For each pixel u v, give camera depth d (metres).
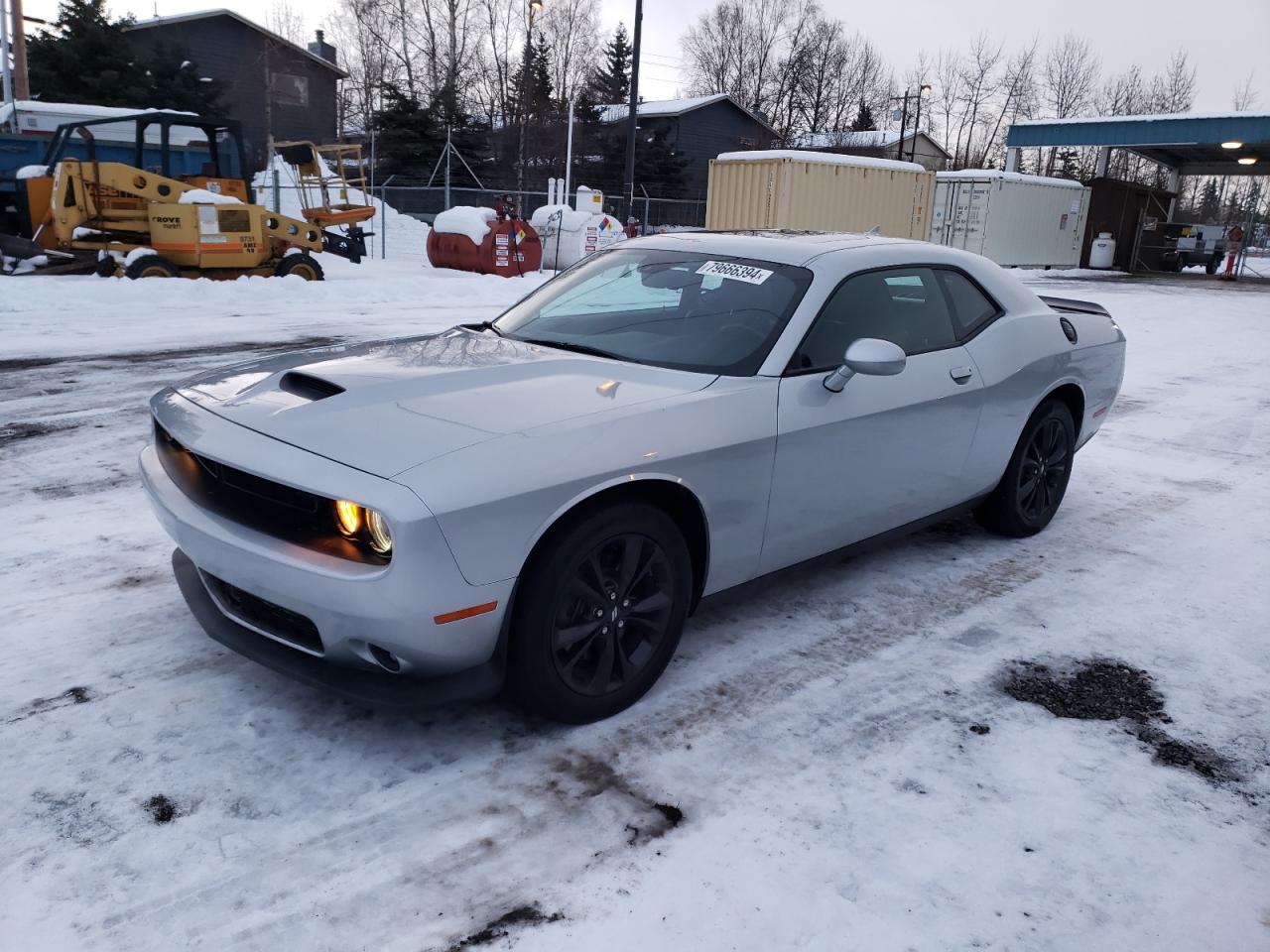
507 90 56.84
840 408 3.30
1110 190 31.38
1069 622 3.72
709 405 2.94
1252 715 3.06
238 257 14.05
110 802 2.38
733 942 2.01
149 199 13.48
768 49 79.25
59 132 14.78
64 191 13.08
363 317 11.84
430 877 2.17
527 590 2.54
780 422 3.09
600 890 2.15
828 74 79.00
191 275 13.88
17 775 2.46
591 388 2.92
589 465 2.56
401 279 15.66
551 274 20.31
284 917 2.03
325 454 2.43
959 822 2.45
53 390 6.95
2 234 14.28
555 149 48.94
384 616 2.31
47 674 2.97
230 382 3.06
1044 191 29.25
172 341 9.37
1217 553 4.54
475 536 2.35
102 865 2.16
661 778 2.58
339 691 2.48
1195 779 2.69
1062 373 4.44
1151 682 3.26
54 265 13.57
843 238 3.98
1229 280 29.48
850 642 3.47
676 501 2.92
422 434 2.50
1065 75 79.94
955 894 2.19
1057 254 30.81
